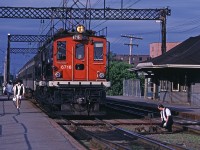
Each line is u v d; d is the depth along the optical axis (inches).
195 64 1520.7
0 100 1723.7
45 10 1501.0
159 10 1551.4
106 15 1494.8
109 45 1005.2
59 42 994.1
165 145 604.4
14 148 508.7
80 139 711.7
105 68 1004.6
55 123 789.2
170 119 822.5
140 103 1627.7
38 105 1382.9
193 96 1562.5
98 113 982.4
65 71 991.6
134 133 732.0
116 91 2751.0
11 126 736.3
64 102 970.1
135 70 1914.4
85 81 992.2
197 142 689.6
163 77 1790.1
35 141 566.3
